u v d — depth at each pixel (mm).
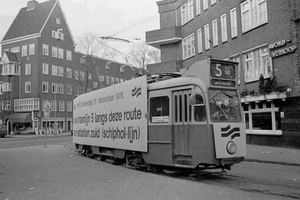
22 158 15883
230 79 9992
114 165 12766
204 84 9555
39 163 13602
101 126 14602
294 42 17734
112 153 13789
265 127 19891
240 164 13578
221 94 9742
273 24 19250
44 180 9305
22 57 56531
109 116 13852
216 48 25266
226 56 24000
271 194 7711
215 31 25531
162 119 10586
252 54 21219
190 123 9734
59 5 59844
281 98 18078
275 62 19062
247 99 20422
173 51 31938
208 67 9648
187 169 10891
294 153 15742
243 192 7578
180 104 10109
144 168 11680
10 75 55688
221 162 9266
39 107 54250
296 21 17688
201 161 9320
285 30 18328
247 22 21719
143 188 7910
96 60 55844
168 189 7762
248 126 21344
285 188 8570
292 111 17875
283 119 18438
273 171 11625
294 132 17719
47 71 56438
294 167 12492
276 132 18875
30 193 7555
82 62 61750
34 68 54969
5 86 55844
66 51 60625
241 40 22250
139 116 11555
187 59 29688
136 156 11922
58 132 57531
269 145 19547
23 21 58875
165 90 10609
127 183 8602
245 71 21906
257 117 20578
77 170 11281
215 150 9203
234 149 9492
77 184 8586
